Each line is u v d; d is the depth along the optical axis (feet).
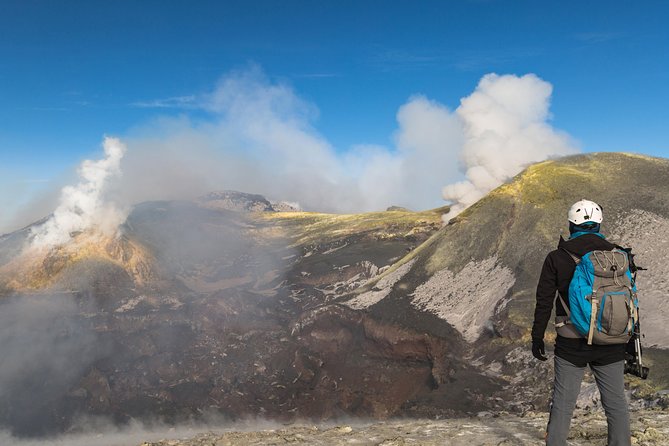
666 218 270.87
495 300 276.21
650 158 366.84
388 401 250.37
